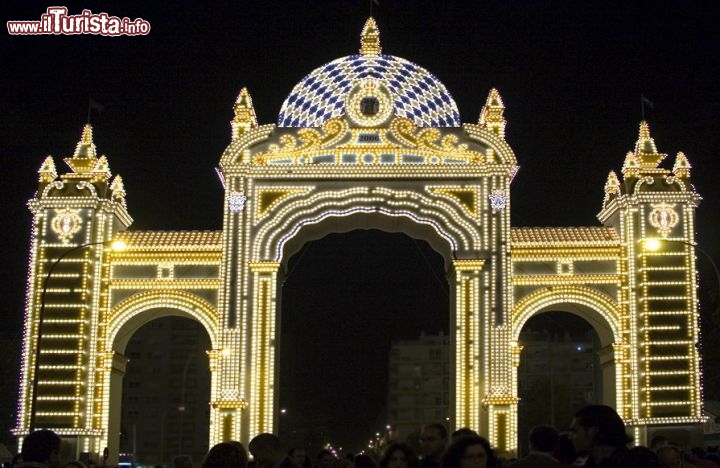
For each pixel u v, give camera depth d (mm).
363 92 51094
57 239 48938
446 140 50656
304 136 50844
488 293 48562
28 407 47250
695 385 47125
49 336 47812
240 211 49594
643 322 47875
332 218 50375
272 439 14031
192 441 106062
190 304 49344
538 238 49906
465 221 49469
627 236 49281
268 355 48062
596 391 54094
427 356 152250
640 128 51344
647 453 10461
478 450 11055
